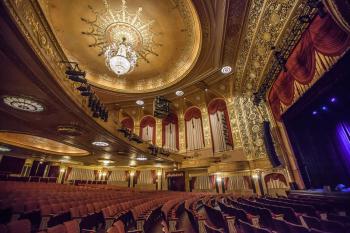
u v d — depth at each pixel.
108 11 6.84
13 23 2.29
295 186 5.36
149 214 3.01
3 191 4.55
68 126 4.77
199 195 7.27
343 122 4.38
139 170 11.20
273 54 5.21
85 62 8.88
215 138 9.30
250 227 1.46
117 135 5.56
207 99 10.16
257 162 7.28
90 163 10.95
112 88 9.81
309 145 5.23
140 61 9.07
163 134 11.07
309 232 1.30
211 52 7.27
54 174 10.75
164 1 6.40
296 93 4.71
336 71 3.41
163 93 10.05
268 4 4.51
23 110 4.12
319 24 3.52
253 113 7.93
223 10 5.21
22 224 1.72
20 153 9.07
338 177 4.48
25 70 2.94
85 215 2.84
